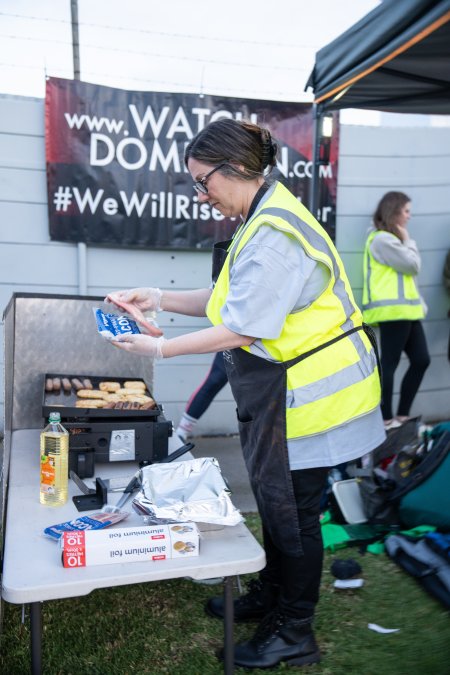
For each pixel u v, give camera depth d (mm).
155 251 4250
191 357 4379
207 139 1762
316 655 2066
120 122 4016
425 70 3172
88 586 1463
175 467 1855
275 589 2262
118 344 1823
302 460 1849
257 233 1698
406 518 2896
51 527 1685
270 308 1673
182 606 2420
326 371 1822
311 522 1962
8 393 2176
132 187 4098
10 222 4023
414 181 4648
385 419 4422
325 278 1784
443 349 4902
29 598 1428
